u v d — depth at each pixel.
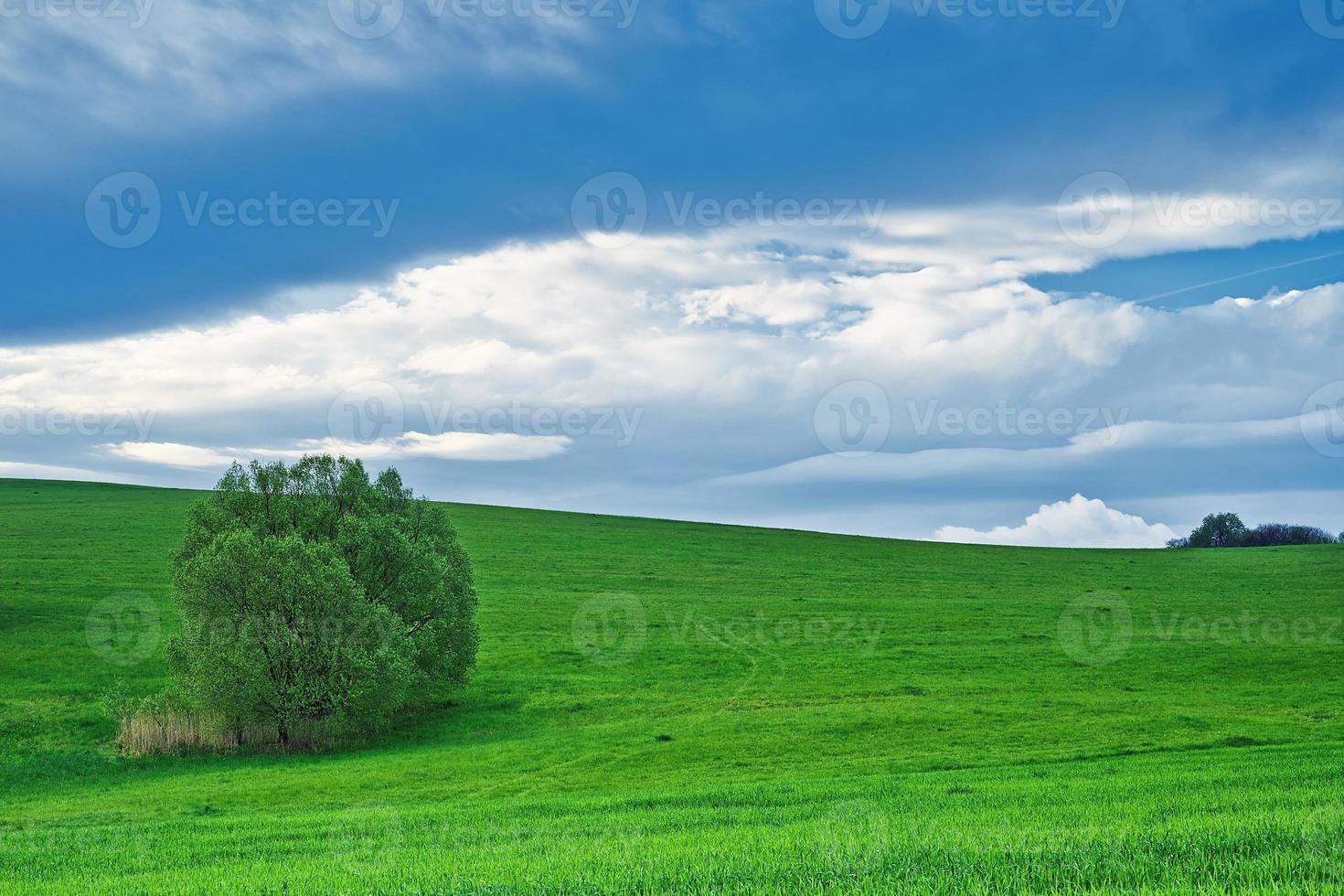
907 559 112.44
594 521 128.00
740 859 15.94
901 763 37.22
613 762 39.75
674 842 18.89
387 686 46.81
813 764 37.91
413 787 36.16
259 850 22.41
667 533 121.69
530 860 17.17
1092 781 28.33
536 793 34.50
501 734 47.38
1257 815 17.23
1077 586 95.88
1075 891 12.61
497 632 70.62
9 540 92.31
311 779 38.31
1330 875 12.55
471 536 111.38
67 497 120.50
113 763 42.88
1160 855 14.33
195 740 46.25
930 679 57.53
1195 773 28.91
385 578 52.50
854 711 48.38
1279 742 40.06
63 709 49.84
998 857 14.69
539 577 91.62
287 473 53.72
